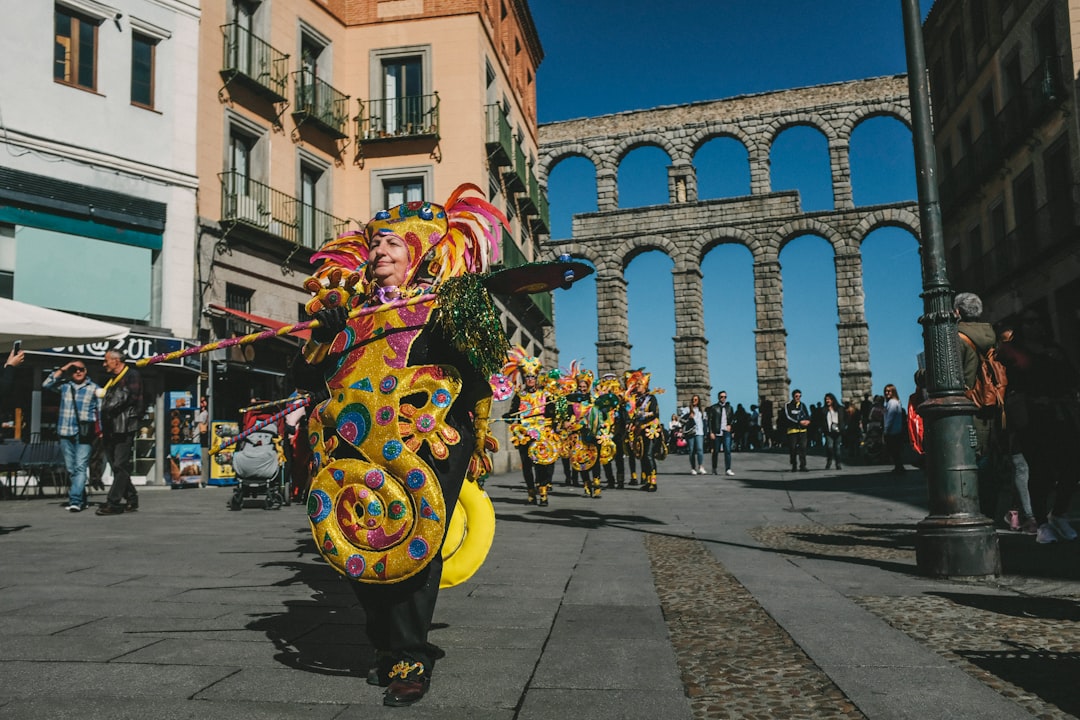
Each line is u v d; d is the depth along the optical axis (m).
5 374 13.83
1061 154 22.23
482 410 3.08
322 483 2.88
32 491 14.15
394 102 22.02
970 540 4.96
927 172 5.59
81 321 9.60
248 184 18.75
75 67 15.45
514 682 2.88
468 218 3.57
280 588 4.72
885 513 9.12
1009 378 6.51
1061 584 4.71
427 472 2.75
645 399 14.38
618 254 45.41
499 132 22.39
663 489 14.34
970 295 6.72
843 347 42.41
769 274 43.53
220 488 15.32
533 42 32.16
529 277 3.04
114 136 15.78
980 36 27.88
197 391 16.58
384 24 22.06
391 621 2.75
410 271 3.15
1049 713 2.51
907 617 3.89
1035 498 6.48
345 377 2.95
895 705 2.58
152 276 16.36
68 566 5.58
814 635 3.53
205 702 2.64
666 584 4.91
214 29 17.80
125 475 9.80
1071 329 21.88
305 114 19.80
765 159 44.50
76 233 15.13
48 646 3.37
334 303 3.12
